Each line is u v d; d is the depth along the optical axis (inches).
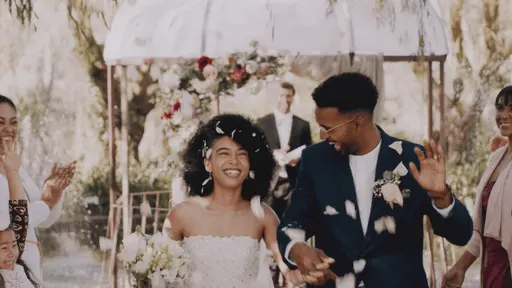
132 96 421.7
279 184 300.4
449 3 364.8
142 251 148.1
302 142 320.5
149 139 434.3
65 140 431.8
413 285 141.7
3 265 163.8
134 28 311.3
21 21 182.5
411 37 288.8
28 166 411.5
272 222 163.8
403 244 143.3
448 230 140.7
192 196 163.2
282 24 295.4
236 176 157.4
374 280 141.4
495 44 360.2
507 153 182.1
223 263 157.6
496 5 357.1
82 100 434.9
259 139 160.6
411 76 509.4
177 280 149.2
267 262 162.7
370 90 144.5
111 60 316.2
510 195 171.0
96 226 425.4
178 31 303.0
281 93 319.9
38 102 425.4
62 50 408.8
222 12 301.7
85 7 226.7
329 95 143.0
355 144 144.9
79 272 353.1
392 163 143.9
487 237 179.2
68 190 441.1
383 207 141.9
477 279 333.4
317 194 146.9
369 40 291.6
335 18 293.4
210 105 291.0
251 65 292.2
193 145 161.5
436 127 390.0
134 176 433.1
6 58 362.9
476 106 376.2
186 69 290.8
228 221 160.1
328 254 145.9
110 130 316.8
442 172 135.9
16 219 169.5
